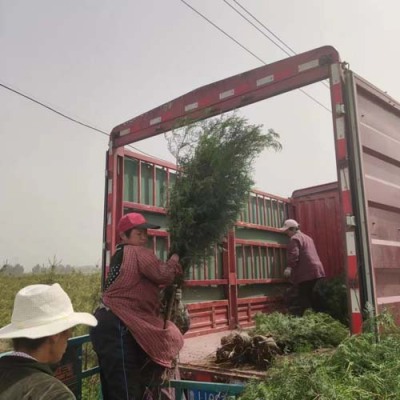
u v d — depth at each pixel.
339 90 3.57
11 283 7.83
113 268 3.26
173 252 3.55
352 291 3.31
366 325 3.15
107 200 5.01
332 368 2.74
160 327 3.17
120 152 5.14
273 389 2.64
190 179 3.63
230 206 3.61
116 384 2.92
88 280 8.80
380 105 4.39
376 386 2.49
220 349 3.98
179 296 3.57
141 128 4.92
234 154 3.61
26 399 1.48
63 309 1.84
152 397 3.10
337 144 3.54
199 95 4.53
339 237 7.73
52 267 8.48
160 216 5.56
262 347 3.72
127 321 3.03
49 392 1.52
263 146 3.66
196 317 5.50
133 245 3.39
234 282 6.27
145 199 5.36
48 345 1.74
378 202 3.97
